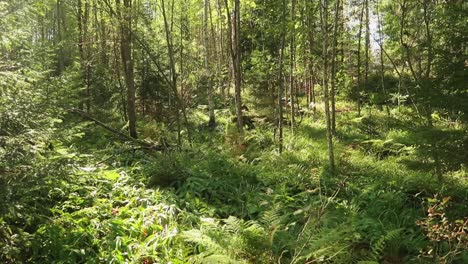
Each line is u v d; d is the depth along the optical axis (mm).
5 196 3893
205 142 11156
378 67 22188
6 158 4016
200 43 21250
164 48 14422
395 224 5855
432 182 7094
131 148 9133
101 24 13703
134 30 11492
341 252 4301
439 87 5641
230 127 13391
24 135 4238
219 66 18922
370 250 5117
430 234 4340
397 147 10234
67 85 5816
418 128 6039
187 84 14625
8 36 4652
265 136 11992
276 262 4449
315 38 12172
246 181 7348
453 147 5566
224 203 6625
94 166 6738
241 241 4512
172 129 12789
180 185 7047
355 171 8508
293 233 5309
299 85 21609
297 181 7258
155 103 14461
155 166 7562
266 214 5156
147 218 5402
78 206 5480
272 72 13383
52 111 4879
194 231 4676
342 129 13383
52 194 5551
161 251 4793
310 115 16125
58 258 4488
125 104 13680
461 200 6352
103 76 14148
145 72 14188
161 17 14594
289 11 11148
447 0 7262
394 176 7805
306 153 9734
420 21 12734
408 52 11352
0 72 4363
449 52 5609
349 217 5500
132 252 4727
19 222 4730
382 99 17766
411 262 4859
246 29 14391
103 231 4973
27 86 4730
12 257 4250
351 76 19688
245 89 21000
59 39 14398
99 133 10758
